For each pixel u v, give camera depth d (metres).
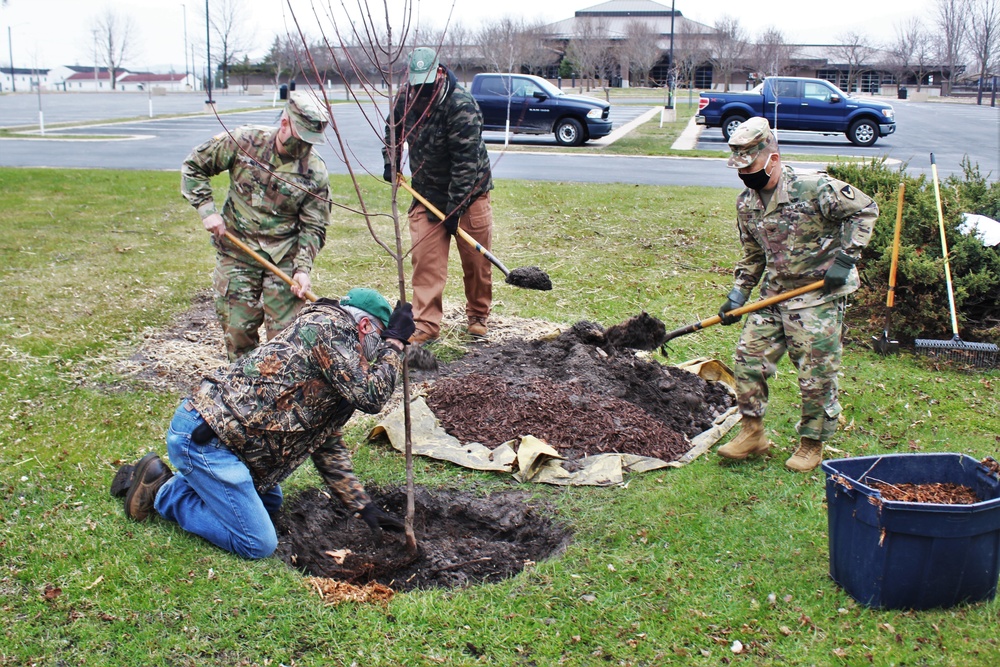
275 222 4.90
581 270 9.05
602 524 4.29
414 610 3.57
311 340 3.66
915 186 8.41
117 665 3.23
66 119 29.33
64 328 6.98
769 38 54.72
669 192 13.30
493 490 4.66
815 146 22.42
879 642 3.44
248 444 3.73
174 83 101.31
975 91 61.78
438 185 6.38
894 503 3.44
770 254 4.76
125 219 11.17
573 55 60.22
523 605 3.65
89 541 3.93
